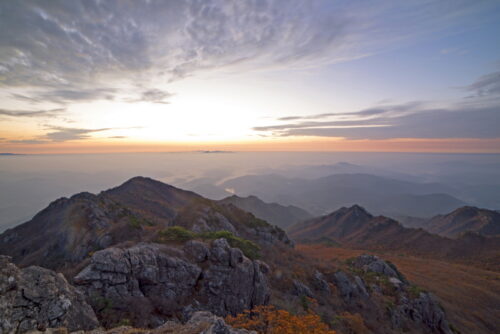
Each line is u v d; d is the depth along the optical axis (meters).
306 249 82.50
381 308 32.56
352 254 73.19
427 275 64.38
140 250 17.88
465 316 43.44
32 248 51.12
